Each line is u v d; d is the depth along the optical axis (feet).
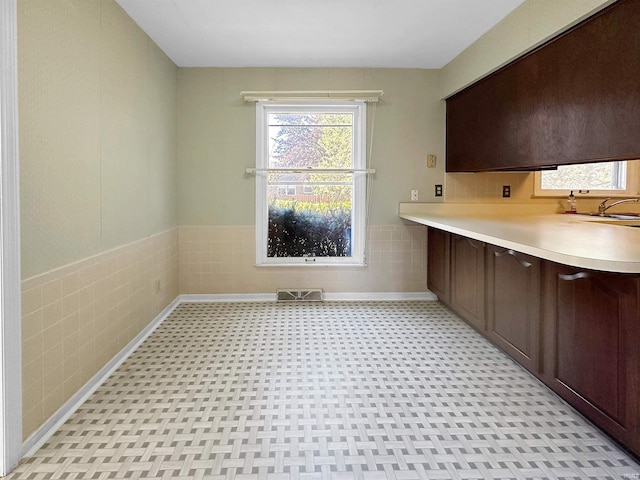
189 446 6.41
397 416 7.29
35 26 6.37
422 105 14.71
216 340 10.98
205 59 13.58
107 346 8.92
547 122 9.09
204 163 14.55
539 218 12.46
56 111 6.94
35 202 6.39
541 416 7.29
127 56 10.01
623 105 7.01
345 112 14.78
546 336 7.96
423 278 15.14
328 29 11.16
